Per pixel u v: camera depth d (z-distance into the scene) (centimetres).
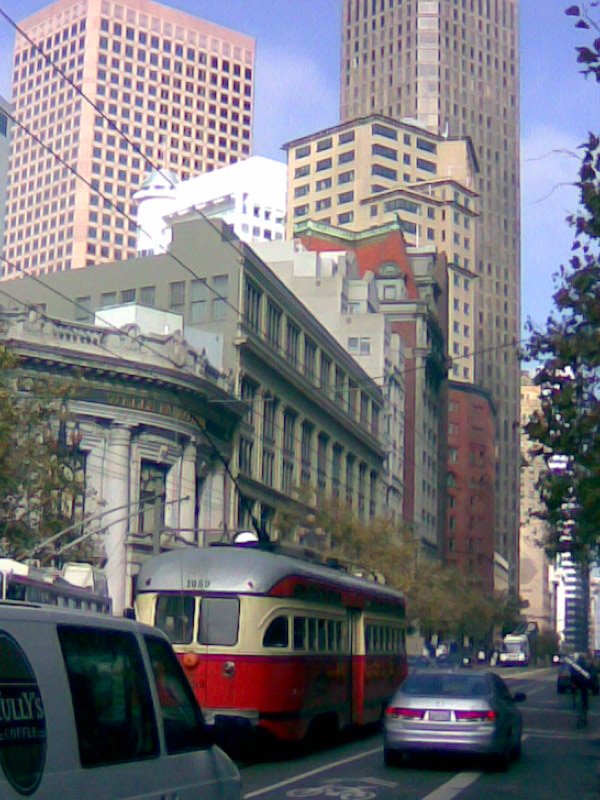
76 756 620
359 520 6731
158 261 6494
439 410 11631
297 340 6950
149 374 5181
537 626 18138
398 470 9344
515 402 18050
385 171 15312
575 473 2333
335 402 7656
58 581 2988
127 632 712
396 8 18450
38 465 3353
